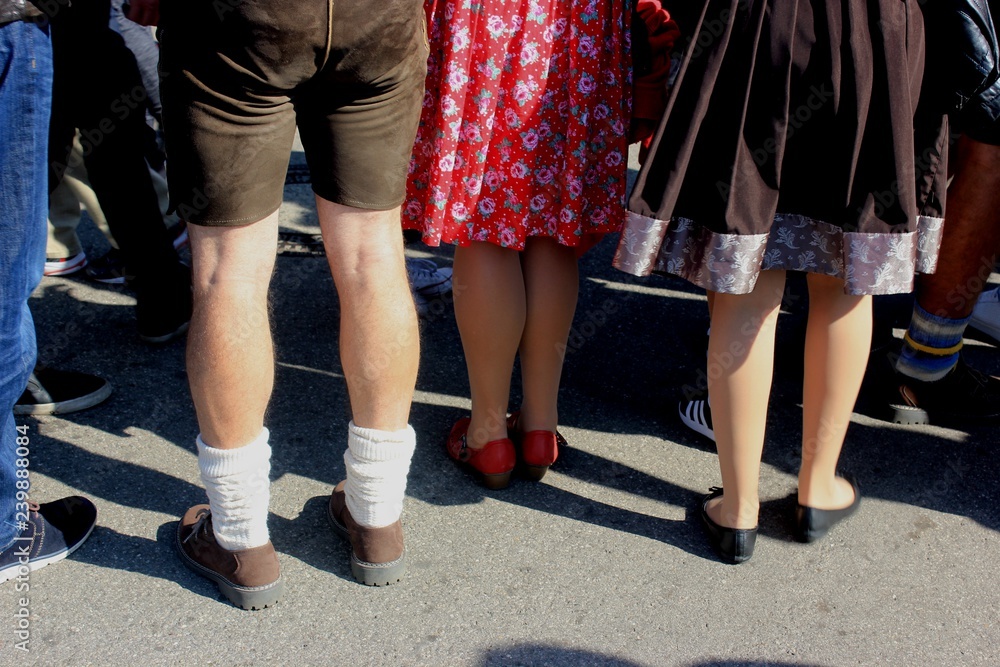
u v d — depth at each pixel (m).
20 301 1.69
